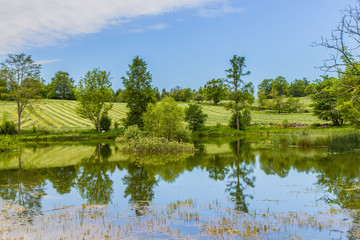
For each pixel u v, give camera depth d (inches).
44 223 306.0
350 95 820.6
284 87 5123.0
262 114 3218.5
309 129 1910.7
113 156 920.3
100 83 2005.4
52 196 423.2
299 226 291.0
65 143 1518.2
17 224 303.3
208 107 3870.6
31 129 2015.3
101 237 266.7
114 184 504.1
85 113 1994.3
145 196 421.7
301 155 856.9
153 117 1296.8
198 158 846.5
